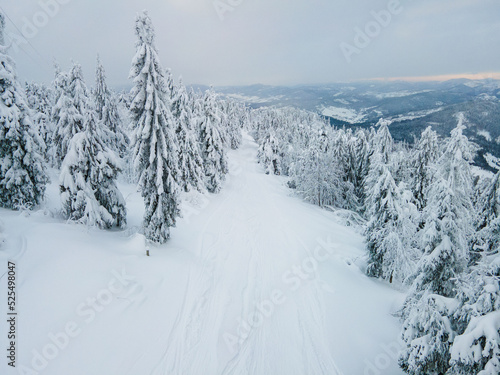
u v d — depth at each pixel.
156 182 15.01
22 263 9.86
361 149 33.28
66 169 14.03
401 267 13.77
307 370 8.82
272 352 9.51
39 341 7.68
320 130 37.22
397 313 11.27
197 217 23.03
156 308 10.70
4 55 13.95
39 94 32.19
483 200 12.02
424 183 21.75
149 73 14.18
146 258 13.55
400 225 13.91
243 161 62.22
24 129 14.95
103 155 15.00
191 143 28.45
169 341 9.41
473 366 6.01
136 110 14.75
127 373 7.88
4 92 14.10
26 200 15.39
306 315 11.57
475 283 6.42
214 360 8.91
